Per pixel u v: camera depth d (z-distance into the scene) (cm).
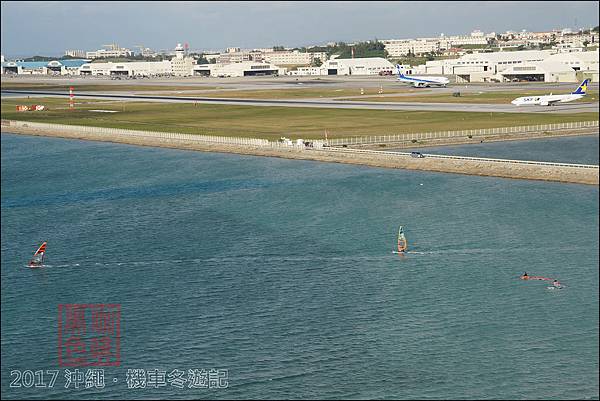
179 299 13350
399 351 11150
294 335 11775
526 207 18962
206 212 19612
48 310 12975
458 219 18088
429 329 11800
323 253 15775
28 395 10256
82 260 15825
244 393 10175
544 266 14400
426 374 10556
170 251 16250
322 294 13412
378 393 10012
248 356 11106
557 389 10075
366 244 16288
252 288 13825
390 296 13200
